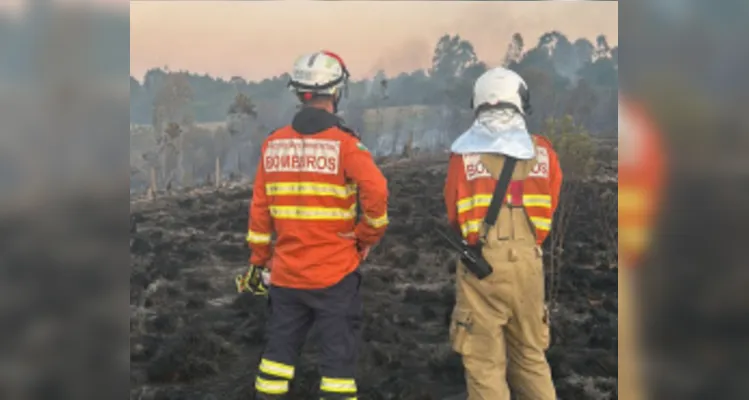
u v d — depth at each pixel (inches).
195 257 235.1
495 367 117.0
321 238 121.7
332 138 120.3
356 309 126.4
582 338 170.2
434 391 145.2
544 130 206.1
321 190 120.5
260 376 125.4
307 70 122.3
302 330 127.9
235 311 193.0
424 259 238.4
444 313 190.2
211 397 138.9
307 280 121.8
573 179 205.5
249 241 129.0
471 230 116.1
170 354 157.2
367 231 124.1
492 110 117.7
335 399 121.0
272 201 124.4
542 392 119.9
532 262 116.2
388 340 171.3
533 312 118.4
